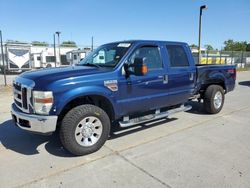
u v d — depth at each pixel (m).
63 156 4.05
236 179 3.30
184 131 5.29
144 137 4.91
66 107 4.10
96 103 4.45
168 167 3.64
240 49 74.38
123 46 4.75
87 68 4.43
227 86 7.12
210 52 29.59
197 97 6.57
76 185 3.18
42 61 30.19
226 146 4.45
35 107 3.74
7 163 3.81
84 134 4.04
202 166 3.66
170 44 5.38
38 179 3.34
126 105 4.56
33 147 4.44
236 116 6.61
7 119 6.23
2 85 13.23
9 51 24.95
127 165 3.71
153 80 4.89
